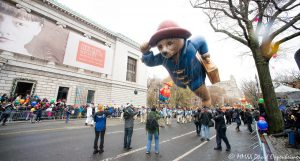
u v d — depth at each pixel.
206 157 5.86
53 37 21.55
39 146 6.69
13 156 5.36
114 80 29.80
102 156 5.72
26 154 5.62
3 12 17.53
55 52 21.62
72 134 9.49
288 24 8.12
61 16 23.39
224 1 7.71
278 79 27.19
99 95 27.30
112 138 8.83
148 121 6.33
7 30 17.67
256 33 9.14
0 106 12.16
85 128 12.04
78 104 23.94
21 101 15.45
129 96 32.50
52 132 9.84
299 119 6.57
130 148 6.80
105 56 28.41
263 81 8.96
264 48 8.96
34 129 10.61
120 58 31.52
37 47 19.89
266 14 7.58
